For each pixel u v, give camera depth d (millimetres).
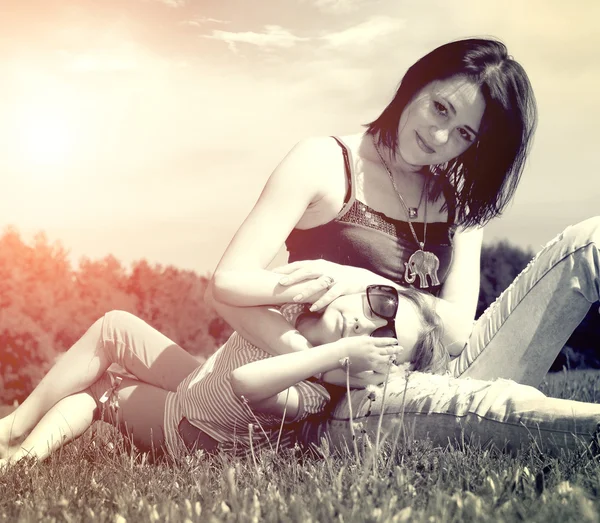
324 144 2996
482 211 3188
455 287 3152
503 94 2918
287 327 2689
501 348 2918
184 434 2766
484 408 2408
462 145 2959
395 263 2994
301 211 2900
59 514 1986
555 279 2775
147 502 1959
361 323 2621
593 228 2723
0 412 5363
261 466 2312
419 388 2572
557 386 4547
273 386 2496
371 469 2152
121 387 2918
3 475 2471
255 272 2730
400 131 2969
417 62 2986
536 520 1707
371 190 2998
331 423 2688
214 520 1735
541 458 2242
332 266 2789
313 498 1873
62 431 2822
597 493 1918
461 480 2049
